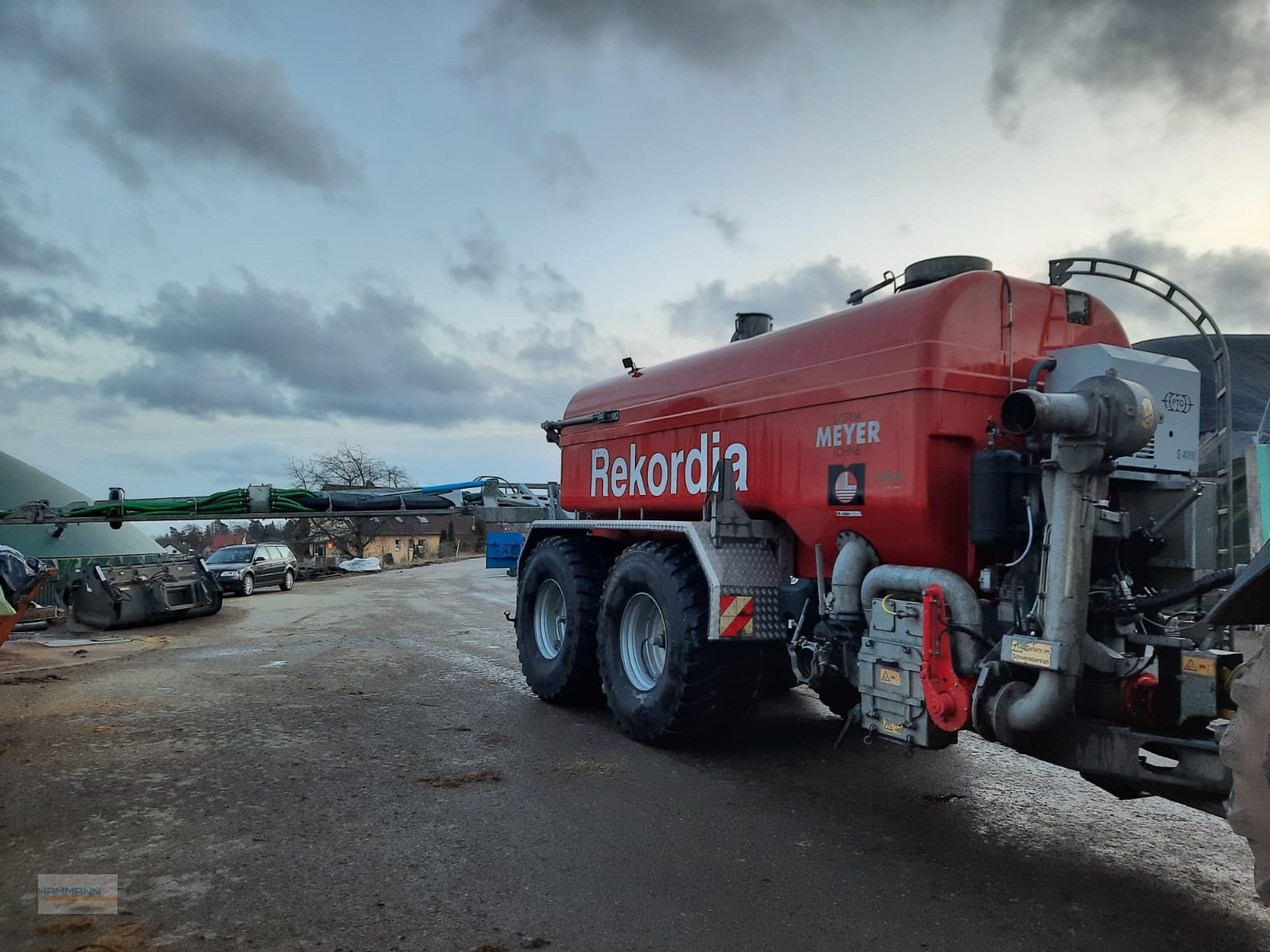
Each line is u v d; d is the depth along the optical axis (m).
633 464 6.96
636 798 4.80
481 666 9.48
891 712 4.37
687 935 3.21
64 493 21.69
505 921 3.30
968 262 4.97
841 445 4.88
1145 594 4.35
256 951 3.05
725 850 4.07
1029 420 3.43
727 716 5.68
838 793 4.98
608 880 3.70
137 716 6.81
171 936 3.15
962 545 4.44
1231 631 3.85
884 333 4.68
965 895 3.62
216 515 10.25
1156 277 4.65
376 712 6.97
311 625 14.29
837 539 5.03
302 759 5.52
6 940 3.10
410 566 54.91
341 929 3.22
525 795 4.82
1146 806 4.85
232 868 3.77
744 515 5.63
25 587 10.64
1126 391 3.53
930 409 4.36
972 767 5.56
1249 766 2.57
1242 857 4.10
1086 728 3.62
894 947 3.15
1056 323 4.84
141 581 14.36
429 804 4.66
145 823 4.32
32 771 5.22
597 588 6.98
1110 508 4.41
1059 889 3.70
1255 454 5.37
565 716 6.85
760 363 5.65
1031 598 3.92
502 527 10.20
